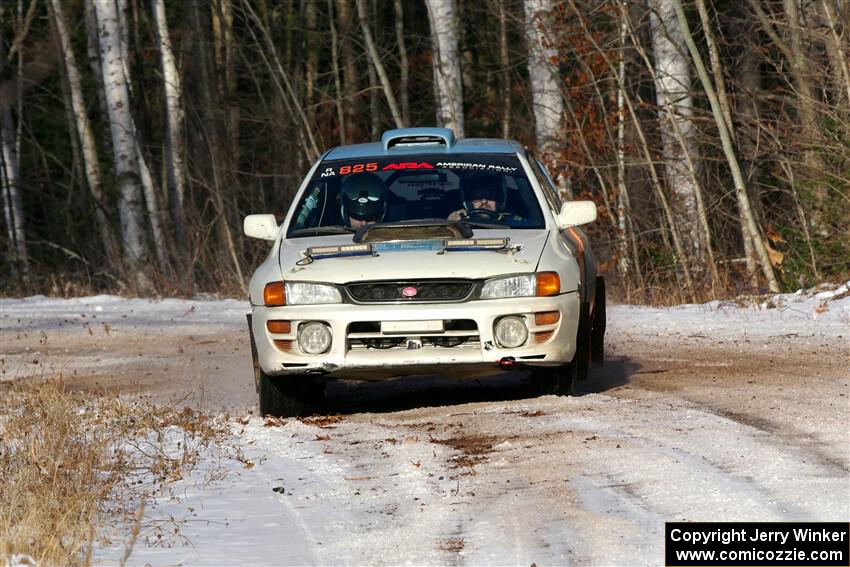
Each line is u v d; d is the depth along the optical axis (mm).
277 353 26484
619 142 69188
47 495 18984
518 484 19469
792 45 61062
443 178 29516
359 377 26750
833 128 57500
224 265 82062
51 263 122312
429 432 24297
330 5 112875
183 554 16297
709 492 18172
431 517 17828
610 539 16047
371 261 26344
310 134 94125
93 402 31500
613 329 45562
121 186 88438
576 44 70375
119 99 88875
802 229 58875
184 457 22531
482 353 25844
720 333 42469
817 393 27172
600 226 71875
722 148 63719
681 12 58281
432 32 74500
